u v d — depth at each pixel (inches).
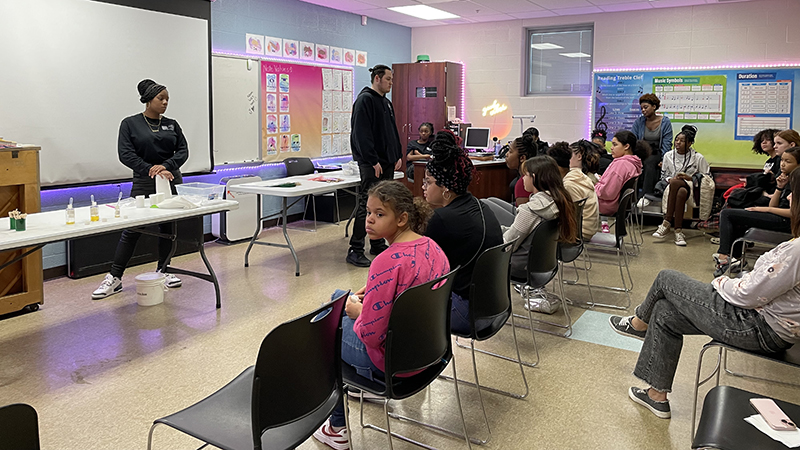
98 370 120.1
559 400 109.3
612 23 306.3
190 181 230.2
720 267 192.7
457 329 99.8
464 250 100.8
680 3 283.0
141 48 202.4
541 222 125.6
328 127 305.4
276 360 61.1
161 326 144.3
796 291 80.0
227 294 170.1
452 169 101.7
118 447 92.6
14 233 112.6
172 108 215.9
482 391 113.0
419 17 325.7
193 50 221.1
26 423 48.8
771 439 64.0
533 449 92.8
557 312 158.2
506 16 321.1
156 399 108.3
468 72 350.9
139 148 166.7
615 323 116.0
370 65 332.5
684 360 126.6
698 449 66.6
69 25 180.9
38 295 153.8
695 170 257.0
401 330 74.7
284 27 272.8
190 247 219.0
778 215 182.2
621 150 209.9
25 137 173.3
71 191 189.5
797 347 86.0
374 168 199.9
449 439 96.0
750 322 84.3
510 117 342.6
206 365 122.6
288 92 277.9
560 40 330.0
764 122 279.0
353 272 194.2
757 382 115.9
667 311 99.5
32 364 122.7
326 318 68.1
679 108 295.3
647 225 286.7
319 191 191.0
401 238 81.8
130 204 147.5
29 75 172.6
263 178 271.7
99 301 163.3
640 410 105.3
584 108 322.0
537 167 131.6
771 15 271.9
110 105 194.4
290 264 204.2
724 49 283.7
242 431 66.7
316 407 68.2
